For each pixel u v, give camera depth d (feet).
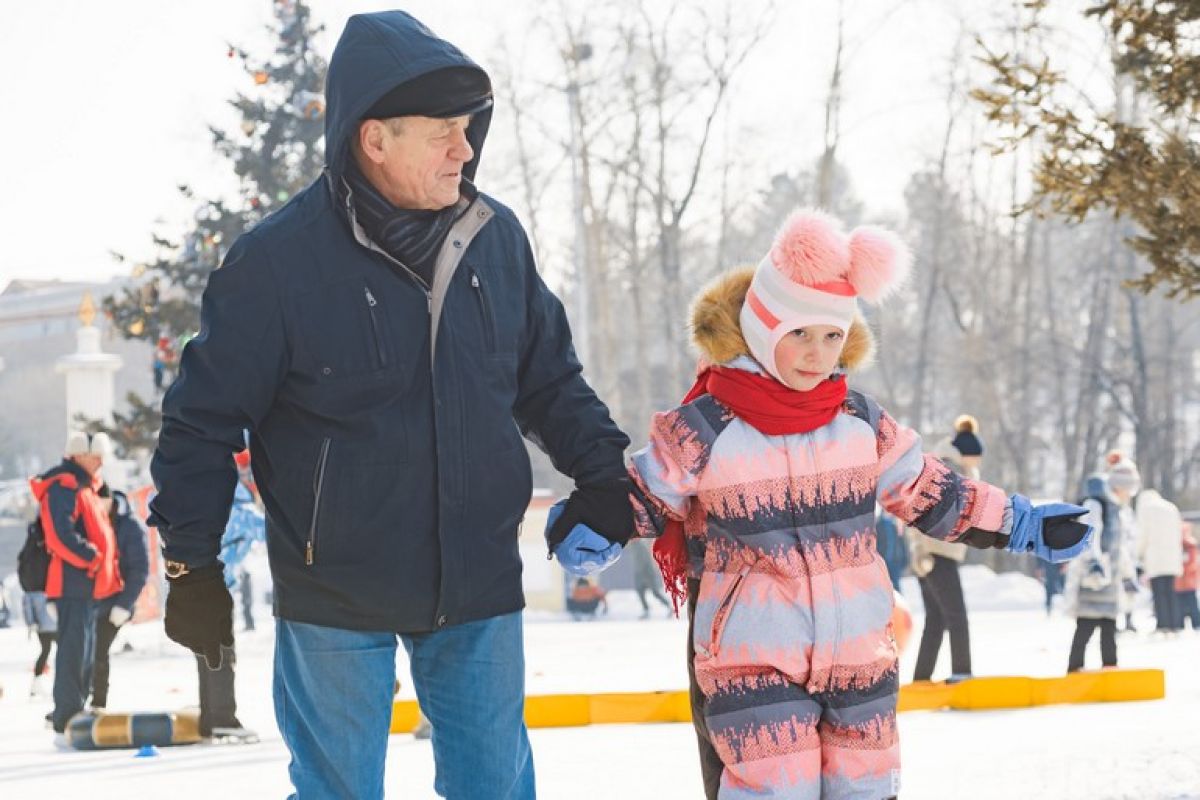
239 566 51.03
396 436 16.44
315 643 16.66
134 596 49.80
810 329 18.76
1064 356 227.81
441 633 16.98
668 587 19.51
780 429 18.84
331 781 16.76
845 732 18.90
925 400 249.96
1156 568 84.48
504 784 17.15
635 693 47.26
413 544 16.51
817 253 18.60
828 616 18.70
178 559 16.40
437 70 16.31
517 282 17.56
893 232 19.02
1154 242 32.86
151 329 134.10
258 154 140.97
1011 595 124.77
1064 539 19.42
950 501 19.48
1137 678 50.49
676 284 187.73
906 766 36.37
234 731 45.21
